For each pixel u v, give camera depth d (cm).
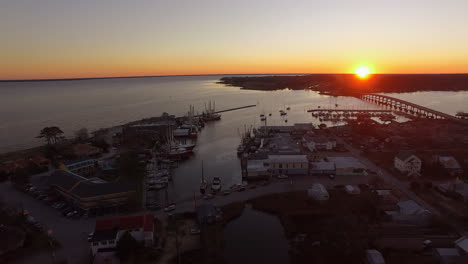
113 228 5638
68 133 17638
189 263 5138
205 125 19312
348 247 5147
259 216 6925
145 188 8550
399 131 15012
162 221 6588
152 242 5634
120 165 9300
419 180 8588
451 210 6706
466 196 7094
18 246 5591
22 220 6550
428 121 17988
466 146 12175
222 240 5897
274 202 7381
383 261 4853
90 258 5341
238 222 6669
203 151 12862
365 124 15362
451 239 5659
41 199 7775
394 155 10994
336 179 8756
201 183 8700
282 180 8788
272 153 11181
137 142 13350
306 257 5309
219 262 5159
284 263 5241
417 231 5947
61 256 5391
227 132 17012
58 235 6056
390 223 6247
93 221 6619
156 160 10969
